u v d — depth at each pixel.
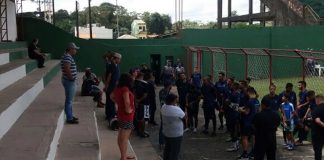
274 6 37.41
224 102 13.09
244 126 10.96
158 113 17.66
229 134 14.05
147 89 12.93
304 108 12.15
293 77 29.34
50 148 6.23
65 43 27.00
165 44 31.41
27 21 26.09
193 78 14.91
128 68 30.33
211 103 13.86
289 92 12.21
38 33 26.38
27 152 5.83
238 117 11.84
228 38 31.92
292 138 11.88
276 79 28.44
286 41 32.47
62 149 7.82
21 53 15.98
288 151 11.74
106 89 12.20
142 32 84.31
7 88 9.50
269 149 9.13
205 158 11.12
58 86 13.86
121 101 8.36
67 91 9.68
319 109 9.54
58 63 19.58
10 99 7.85
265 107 9.12
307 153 11.48
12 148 6.04
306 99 12.23
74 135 8.90
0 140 6.49
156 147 11.84
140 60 30.52
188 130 14.60
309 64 24.77
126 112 8.34
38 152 5.83
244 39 32.09
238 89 12.43
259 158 9.24
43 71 14.44
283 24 36.19
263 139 9.09
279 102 12.18
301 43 32.47
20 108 8.38
